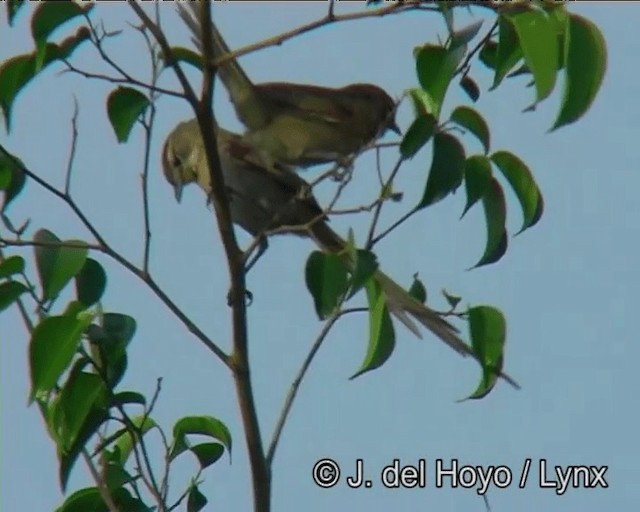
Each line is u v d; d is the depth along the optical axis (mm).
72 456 8953
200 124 8281
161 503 9164
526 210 8945
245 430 8781
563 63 7684
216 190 8492
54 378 8289
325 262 8297
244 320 8672
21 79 8266
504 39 7918
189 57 8578
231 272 8609
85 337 8719
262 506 8789
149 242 8547
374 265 8023
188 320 8695
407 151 8242
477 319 8844
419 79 8000
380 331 8227
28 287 8664
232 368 8703
